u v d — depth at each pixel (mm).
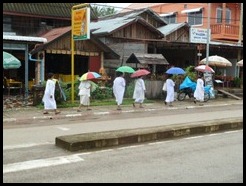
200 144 9859
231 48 28719
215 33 32312
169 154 8688
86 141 9070
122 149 9156
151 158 8289
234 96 24641
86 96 16922
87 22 17641
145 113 17078
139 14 28500
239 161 8117
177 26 28203
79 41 22500
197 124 11844
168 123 13875
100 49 23312
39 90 17844
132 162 7934
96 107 18156
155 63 22797
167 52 28969
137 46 25719
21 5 25953
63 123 13805
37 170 7297
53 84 15617
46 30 26672
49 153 8672
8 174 7031
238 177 6961
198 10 33156
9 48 19438
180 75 22953
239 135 11242
